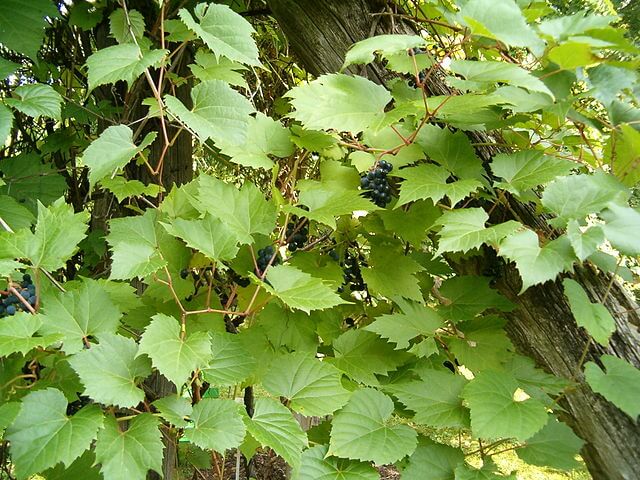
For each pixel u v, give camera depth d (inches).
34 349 30.8
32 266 28.1
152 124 49.8
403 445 31.2
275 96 63.3
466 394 31.0
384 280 38.8
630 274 33.0
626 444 32.9
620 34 29.5
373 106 36.1
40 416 25.9
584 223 31.7
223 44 31.6
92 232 49.3
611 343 33.8
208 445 27.2
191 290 36.5
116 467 25.5
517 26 30.7
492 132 39.4
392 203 40.2
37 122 50.8
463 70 33.3
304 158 43.3
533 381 34.5
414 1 41.2
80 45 51.0
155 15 47.0
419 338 37.9
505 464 86.3
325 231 45.5
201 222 31.4
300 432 29.9
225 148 36.7
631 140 31.9
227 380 30.5
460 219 32.4
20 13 36.3
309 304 30.4
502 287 37.7
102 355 27.5
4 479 35.3
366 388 33.6
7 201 36.3
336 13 40.2
